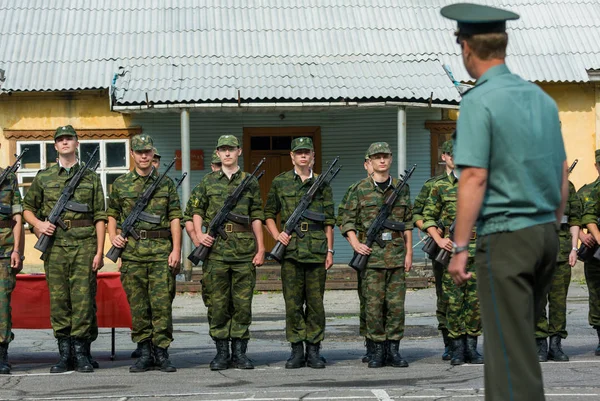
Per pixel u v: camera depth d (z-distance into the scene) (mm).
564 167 5719
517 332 5469
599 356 12156
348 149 25266
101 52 24422
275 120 25219
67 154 11266
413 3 26328
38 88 23344
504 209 5539
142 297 11234
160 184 11328
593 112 24422
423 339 14461
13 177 11211
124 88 22656
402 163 22453
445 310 11938
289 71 23422
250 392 9391
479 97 5543
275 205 11773
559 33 25094
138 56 24188
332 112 25250
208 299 11531
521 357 5449
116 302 12219
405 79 23156
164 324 11195
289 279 11461
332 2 26234
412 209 11805
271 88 22516
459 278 5562
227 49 24438
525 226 5512
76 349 11211
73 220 11141
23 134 24172
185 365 11859
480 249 5637
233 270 11391
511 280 5480
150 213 11234
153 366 11344
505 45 5680
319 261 11453
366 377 10500
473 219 5480
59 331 11227
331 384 10000
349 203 11477
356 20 25609
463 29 5699
